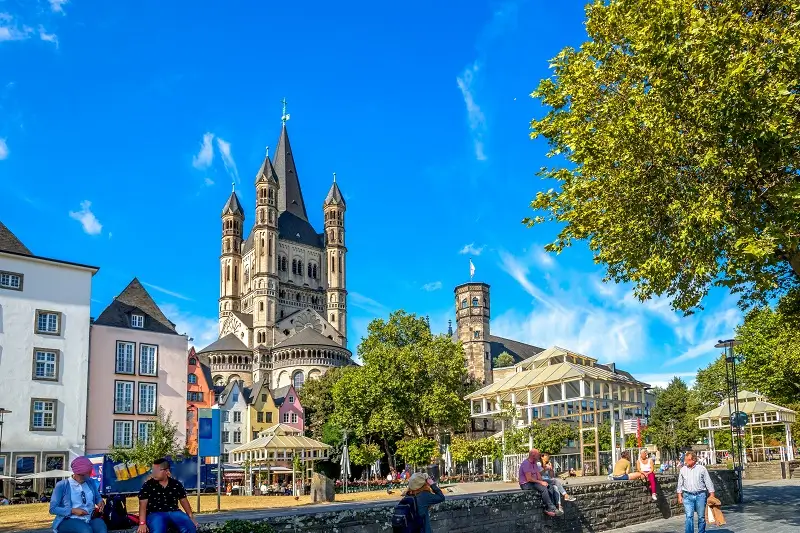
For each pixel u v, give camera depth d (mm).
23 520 25594
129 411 59594
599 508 19891
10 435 51000
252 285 166625
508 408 54250
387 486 57000
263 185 167625
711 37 19375
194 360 112625
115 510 13367
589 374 47906
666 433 105188
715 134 19812
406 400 78750
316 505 31469
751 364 60031
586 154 23391
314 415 109688
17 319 52719
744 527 19453
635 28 22547
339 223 181250
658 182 21422
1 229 54031
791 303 29312
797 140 19891
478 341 135000
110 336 59938
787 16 20953
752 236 19359
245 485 60938
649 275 22219
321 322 165625
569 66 25203
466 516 15734
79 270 56562
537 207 26281
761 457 55656
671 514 23297
